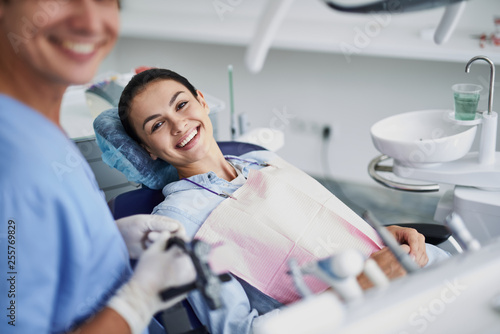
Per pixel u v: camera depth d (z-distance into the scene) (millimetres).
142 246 1038
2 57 702
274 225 1180
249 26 2547
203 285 727
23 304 705
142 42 2699
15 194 679
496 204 1374
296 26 2576
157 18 2732
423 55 2195
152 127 1214
